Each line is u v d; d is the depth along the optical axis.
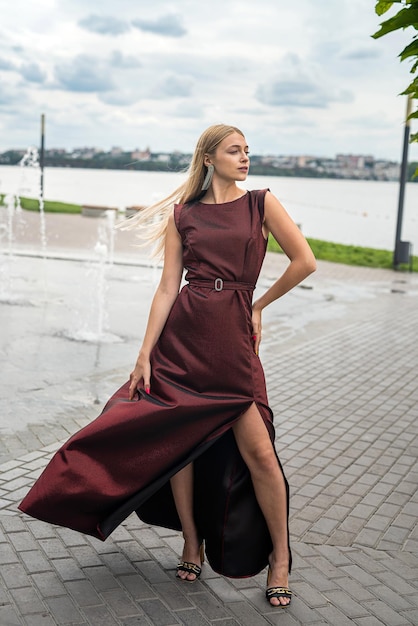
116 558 3.49
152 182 84.06
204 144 3.07
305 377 7.55
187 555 3.32
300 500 4.38
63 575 3.30
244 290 3.06
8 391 6.47
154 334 3.10
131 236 21.36
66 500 2.90
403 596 3.30
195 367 2.99
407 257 18.31
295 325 10.59
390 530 4.01
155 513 3.38
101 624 2.93
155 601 3.13
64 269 14.72
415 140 3.75
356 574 3.49
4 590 3.13
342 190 104.81
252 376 3.03
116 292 12.36
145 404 2.95
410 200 76.50
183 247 3.15
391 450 5.40
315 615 3.10
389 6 2.94
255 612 3.10
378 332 10.29
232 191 3.13
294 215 44.12
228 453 3.10
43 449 5.02
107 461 2.94
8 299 11.07
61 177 101.88
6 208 27.28
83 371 7.31
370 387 7.26
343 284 15.41
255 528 3.13
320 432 5.75
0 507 4.00
